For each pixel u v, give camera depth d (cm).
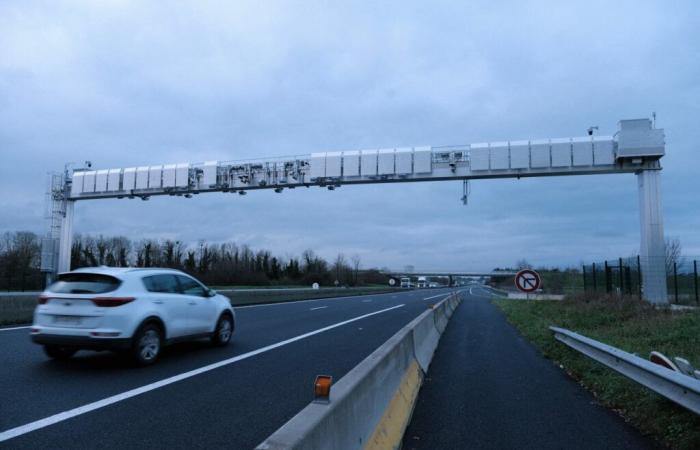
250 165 2673
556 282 4494
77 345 864
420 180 2491
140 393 724
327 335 1454
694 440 507
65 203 3011
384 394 530
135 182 2834
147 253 7406
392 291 7806
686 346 1017
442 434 572
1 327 1418
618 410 678
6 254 5284
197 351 1120
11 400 671
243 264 7244
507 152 2352
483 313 2708
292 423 304
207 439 537
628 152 2183
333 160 2544
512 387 821
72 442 519
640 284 2105
